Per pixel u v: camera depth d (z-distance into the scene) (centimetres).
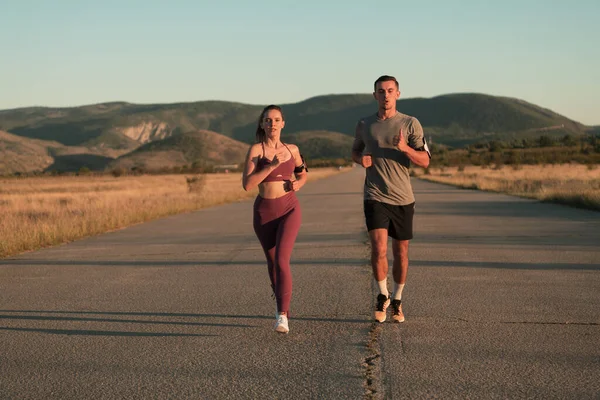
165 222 2011
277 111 605
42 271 1026
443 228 1538
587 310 665
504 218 1805
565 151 16438
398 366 487
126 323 647
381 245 609
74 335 603
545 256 1056
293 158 616
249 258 1113
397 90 607
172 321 652
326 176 8975
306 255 1112
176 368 495
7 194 4288
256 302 736
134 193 3716
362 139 628
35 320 669
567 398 416
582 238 1296
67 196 3619
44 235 1466
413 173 8300
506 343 545
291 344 554
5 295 817
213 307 714
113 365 506
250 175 595
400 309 625
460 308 682
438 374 467
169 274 959
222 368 492
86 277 951
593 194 2316
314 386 447
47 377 479
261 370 485
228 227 1762
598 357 503
